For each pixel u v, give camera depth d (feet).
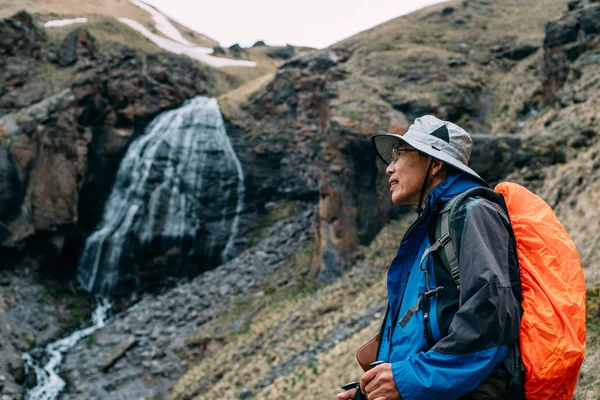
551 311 6.27
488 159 89.45
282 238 141.49
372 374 6.53
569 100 94.73
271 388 72.59
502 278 6.26
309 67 160.15
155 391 98.27
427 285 7.02
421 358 6.28
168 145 153.07
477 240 6.53
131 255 140.97
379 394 6.32
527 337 6.22
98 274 138.21
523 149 87.10
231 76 214.28
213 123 161.68
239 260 139.74
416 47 146.41
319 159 135.44
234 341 104.53
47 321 120.37
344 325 84.43
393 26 162.61
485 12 164.96
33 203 130.41
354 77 132.16
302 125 156.76
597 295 31.42
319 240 118.42
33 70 150.51
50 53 157.69
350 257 110.73
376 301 87.61
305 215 147.02
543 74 108.88
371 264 105.29
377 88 125.49
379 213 112.16
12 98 143.64
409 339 7.02
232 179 155.84
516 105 116.47
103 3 306.55
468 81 128.77
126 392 98.73
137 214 144.15
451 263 6.84
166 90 162.20
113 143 147.95
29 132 132.67
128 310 133.18
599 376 21.53
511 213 7.26
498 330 6.00
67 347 114.32
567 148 82.79
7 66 147.64
